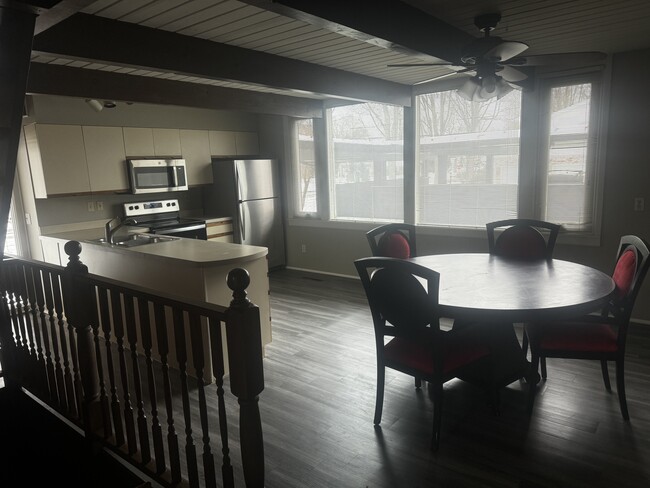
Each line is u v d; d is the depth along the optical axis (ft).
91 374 7.86
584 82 13.32
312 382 10.38
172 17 8.38
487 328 8.59
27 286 9.07
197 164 19.22
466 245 16.17
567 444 7.81
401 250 11.78
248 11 8.17
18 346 9.96
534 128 14.20
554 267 9.87
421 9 8.68
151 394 6.40
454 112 15.87
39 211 16.05
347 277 19.84
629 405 8.95
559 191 14.21
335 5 7.16
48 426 9.21
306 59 11.96
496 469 7.25
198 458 7.65
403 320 7.83
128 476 7.61
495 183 15.39
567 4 8.52
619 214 13.26
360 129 18.63
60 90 10.85
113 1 7.50
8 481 7.91
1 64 5.84
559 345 8.41
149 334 6.31
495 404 8.74
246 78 10.81
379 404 8.54
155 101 12.77
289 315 15.07
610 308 9.52
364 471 7.30
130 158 17.01
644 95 12.42
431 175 16.79
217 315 5.16
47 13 5.54
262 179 20.31
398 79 14.92
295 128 20.66
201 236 18.35
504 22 9.59
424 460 7.53
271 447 7.98
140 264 11.66
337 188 19.89
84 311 7.59
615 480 6.91
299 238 21.30
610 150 13.14
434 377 7.66
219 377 5.36
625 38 11.05
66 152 15.30
